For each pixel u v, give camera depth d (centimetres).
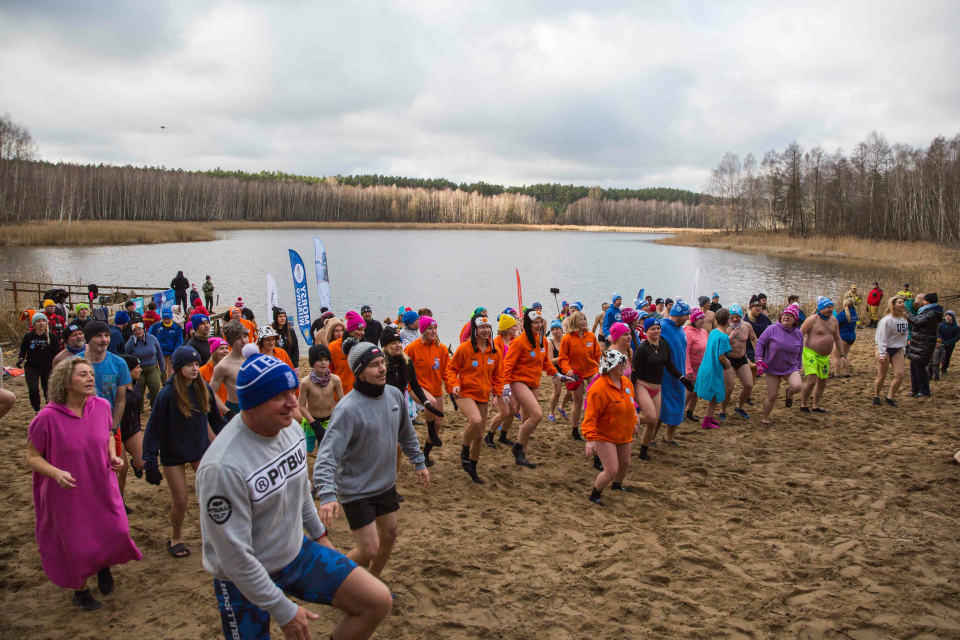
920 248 5412
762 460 736
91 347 528
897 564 481
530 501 620
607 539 529
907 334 1013
